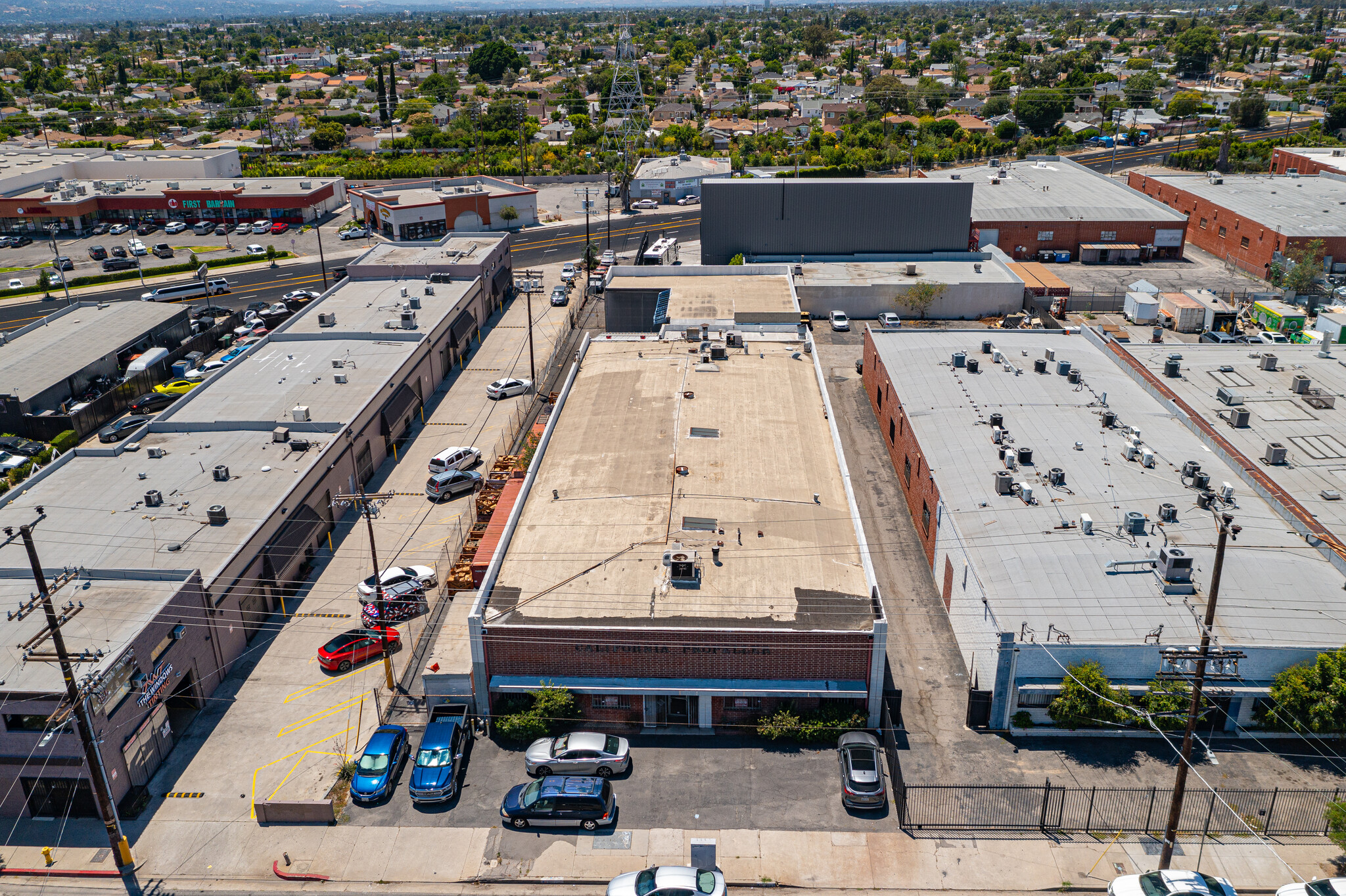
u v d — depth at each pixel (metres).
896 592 55.12
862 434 74.69
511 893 36.75
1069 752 43.03
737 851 38.28
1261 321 93.88
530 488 55.78
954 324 100.06
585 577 47.41
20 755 39.97
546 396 84.12
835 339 96.56
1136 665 42.69
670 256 119.88
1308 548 48.50
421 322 87.25
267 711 46.91
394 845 39.00
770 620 44.16
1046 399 65.50
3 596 46.78
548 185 177.62
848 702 44.62
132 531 52.97
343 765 43.22
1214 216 122.75
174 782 42.53
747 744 44.41
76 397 82.75
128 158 168.50
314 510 60.00
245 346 93.25
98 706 39.03
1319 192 125.62
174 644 44.88
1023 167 146.25
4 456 74.19
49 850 38.72
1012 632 42.78
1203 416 63.06
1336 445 59.12
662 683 44.41
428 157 195.62
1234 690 42.19
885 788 40.94
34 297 116.31
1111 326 98.69
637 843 38.84
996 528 50.47
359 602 55.25
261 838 39.50
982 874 37.06
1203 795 40.28
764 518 52.09
